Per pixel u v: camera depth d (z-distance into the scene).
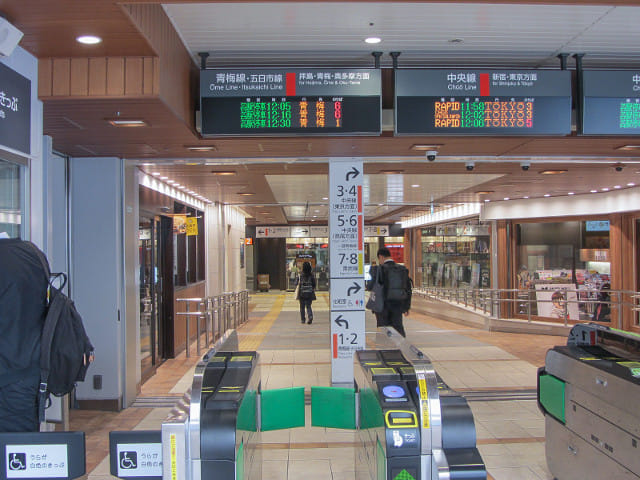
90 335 5.93
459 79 4.43
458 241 17.45
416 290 20.00
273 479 4.15
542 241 12.82
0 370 2.77
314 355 9.01
